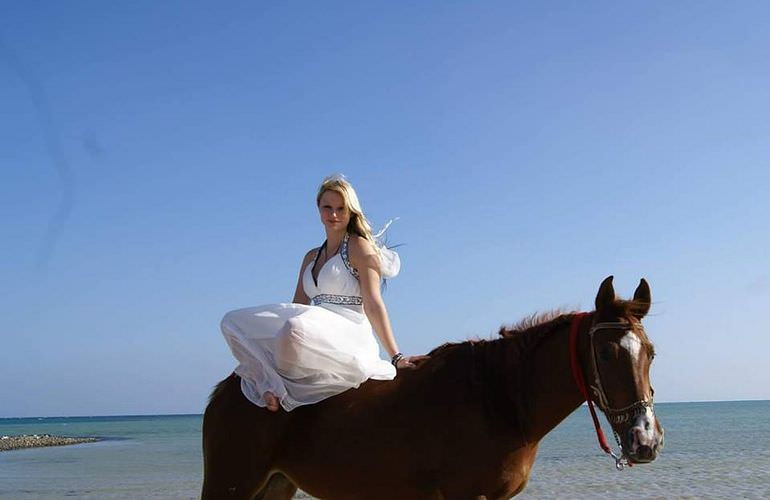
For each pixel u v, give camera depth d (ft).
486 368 15.62
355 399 16.28
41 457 106.01
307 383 16.48
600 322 14.75
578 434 142.61
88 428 308.60
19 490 56.70
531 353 15.49
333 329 16.57
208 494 17.06
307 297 19.04
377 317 17.44
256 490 16.67
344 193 17.93
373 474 15.66
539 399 15.25
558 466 66.28
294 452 16.46
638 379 14.11
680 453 78.38
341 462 15.90
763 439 104.27
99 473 72.95
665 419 229.25
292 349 16.17
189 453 109.81
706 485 48.32
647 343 14.53
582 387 14.90
